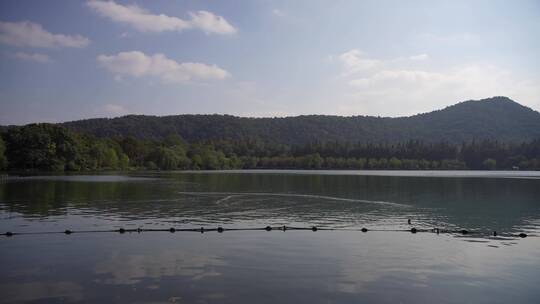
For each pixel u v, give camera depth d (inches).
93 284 949.8
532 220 1955.0
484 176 6683.1
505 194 3304.6
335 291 917.2
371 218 2001.7
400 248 1338.6
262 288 928.9
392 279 1005.2
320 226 1759.4
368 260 1177.4
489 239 1501.0
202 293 895.7
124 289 917.8
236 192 3400.6
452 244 1408.7
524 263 1163.9
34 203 2454.5
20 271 1050.1
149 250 1282.0
